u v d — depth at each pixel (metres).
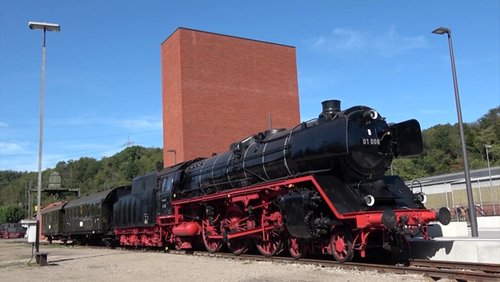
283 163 13.73
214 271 12.14
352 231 11.69
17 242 47.16
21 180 127.81
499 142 92.56
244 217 15.73
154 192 21.91
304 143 12.77
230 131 47.41
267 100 50.44
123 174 108.12
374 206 11.76
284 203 12.73
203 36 47.44
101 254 21.36
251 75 49.81
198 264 14.05
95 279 12.04
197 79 46.38
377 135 12.24
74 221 35.22
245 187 15.16
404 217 10.92
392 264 11.95
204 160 19.80
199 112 45.94
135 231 23.94
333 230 12.17
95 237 33.75
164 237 21.20
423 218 11.50
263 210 14.42
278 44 52.31
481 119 108.06
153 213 21.67
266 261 13.72
